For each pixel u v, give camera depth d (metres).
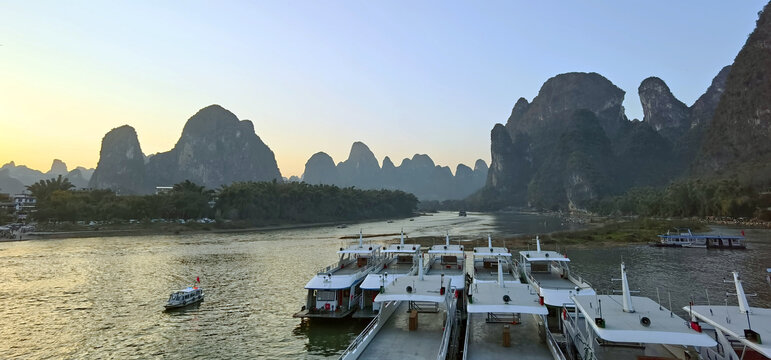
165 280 48.56
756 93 182.75
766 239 79.88
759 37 196.12
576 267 54.38
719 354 14.95
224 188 154.38
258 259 65.38
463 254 32.50
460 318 25.50
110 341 27.72
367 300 28.91
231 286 44.75
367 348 18.33
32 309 35.94
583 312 15.04
